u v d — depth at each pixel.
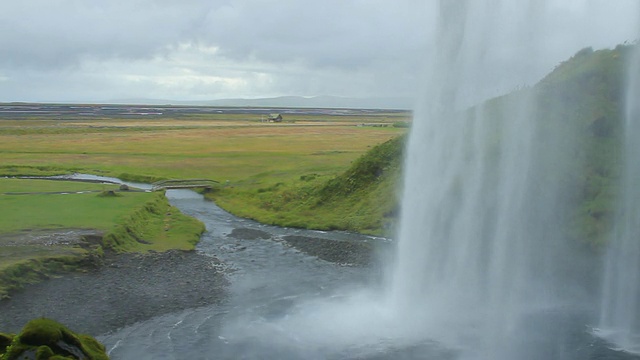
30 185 73.38
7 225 49.28
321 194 65.19
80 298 35.75
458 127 40.91
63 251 41.78
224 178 85.00
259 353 28.64
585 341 29.05
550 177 43.16
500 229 39.69
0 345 20.66
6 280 35.81
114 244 46.66
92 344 22.59
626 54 50.53
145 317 33.44
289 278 41.28
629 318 31.72
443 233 39.34
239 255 47.78
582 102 49.16
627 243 38.19
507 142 42.66
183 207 69.56
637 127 44.34
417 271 37.50
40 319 21.00
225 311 34.56
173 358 28.11
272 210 65.31
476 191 40.59
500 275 36.38
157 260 44.94
